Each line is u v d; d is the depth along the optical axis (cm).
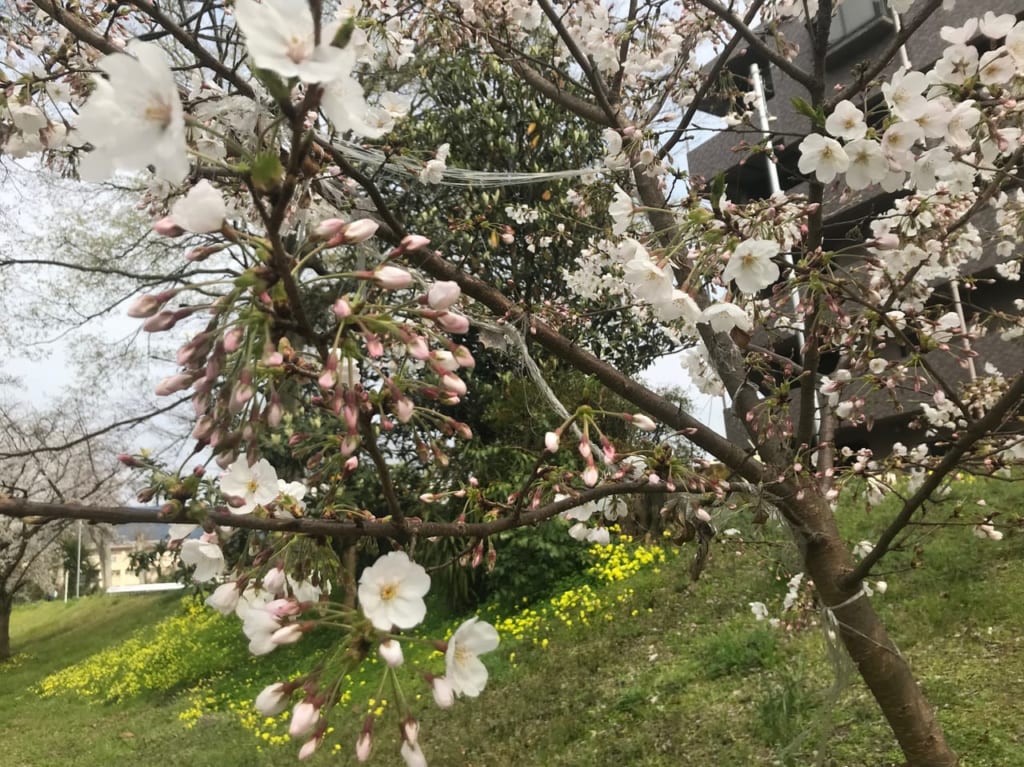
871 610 237
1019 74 214
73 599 2539
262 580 138
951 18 802
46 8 207
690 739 402
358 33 223
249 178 91
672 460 196
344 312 107
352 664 106
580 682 536
